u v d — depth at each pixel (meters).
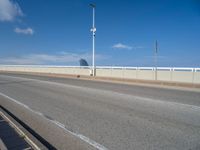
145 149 4.62
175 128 6.06
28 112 8.13
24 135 5.30
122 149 4.64
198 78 18.97
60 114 7.74
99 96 11.94
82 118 7.17
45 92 13.65
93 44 29.89
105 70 28.80
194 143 4.95
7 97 11.73
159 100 10.64
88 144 4.96
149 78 23.33
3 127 5.93
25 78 26.52
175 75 20.86
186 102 10.11
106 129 6.00
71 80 24.28
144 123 6.56
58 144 5.02
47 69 40.31
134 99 10.93
